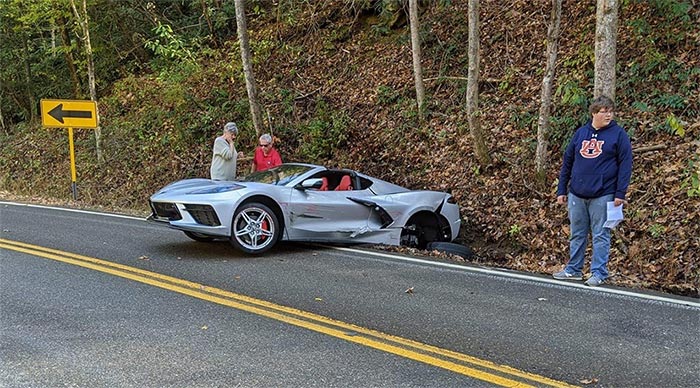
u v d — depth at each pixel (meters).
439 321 4.57
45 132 18.56
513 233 8.68
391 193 8.39
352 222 7.93
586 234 6.07
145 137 15.70
